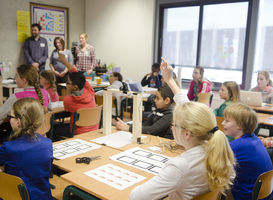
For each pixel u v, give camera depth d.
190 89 4.71
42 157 1.42
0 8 5.65
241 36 5.09
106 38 6.97
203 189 1.08
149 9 6.01
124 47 6.61
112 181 1.34
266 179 1.39
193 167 1.06
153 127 2.21
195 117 1.06
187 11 5.69
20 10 5.96
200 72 4.54
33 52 5.93
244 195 1.58
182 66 5.95
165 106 2.26
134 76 6.53
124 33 6.55
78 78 2.82
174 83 1.73
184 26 5.79
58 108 3.18
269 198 1.59
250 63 5.04
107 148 1.86
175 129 1.13
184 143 1.13
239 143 1.61
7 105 2.29
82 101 2.82
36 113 1.43
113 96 4.10
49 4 6.45
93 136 2.13
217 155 1.01
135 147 1.86
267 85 4.11
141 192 1.10
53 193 2.30
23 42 6.12
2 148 1.37
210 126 1.06
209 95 4.25
